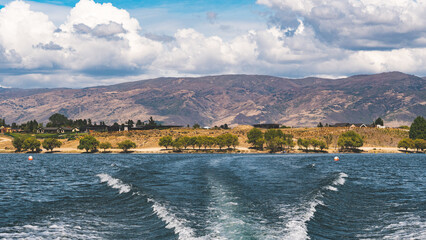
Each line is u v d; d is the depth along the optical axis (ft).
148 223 130.93
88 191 214.69
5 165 465.06
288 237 109.29
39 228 131.34
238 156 626.64
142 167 361.71
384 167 400.47
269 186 213.46
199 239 107.14
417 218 139.95
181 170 323.37
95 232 124.16
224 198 171.63
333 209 152.05
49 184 258.98
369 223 132.36
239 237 109.19
